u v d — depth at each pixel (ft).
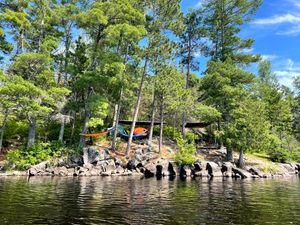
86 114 100.37
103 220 30.35
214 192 54.19
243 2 122.72
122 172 89.45
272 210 37.45
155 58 106.32
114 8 96.02
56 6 104.22
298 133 172.55
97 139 113.29
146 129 125.59
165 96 106.42
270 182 76.95
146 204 40.16
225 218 32.48
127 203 40.57
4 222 28.48
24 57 83.71
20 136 106.11
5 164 83.35
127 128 129.49
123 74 105.91
